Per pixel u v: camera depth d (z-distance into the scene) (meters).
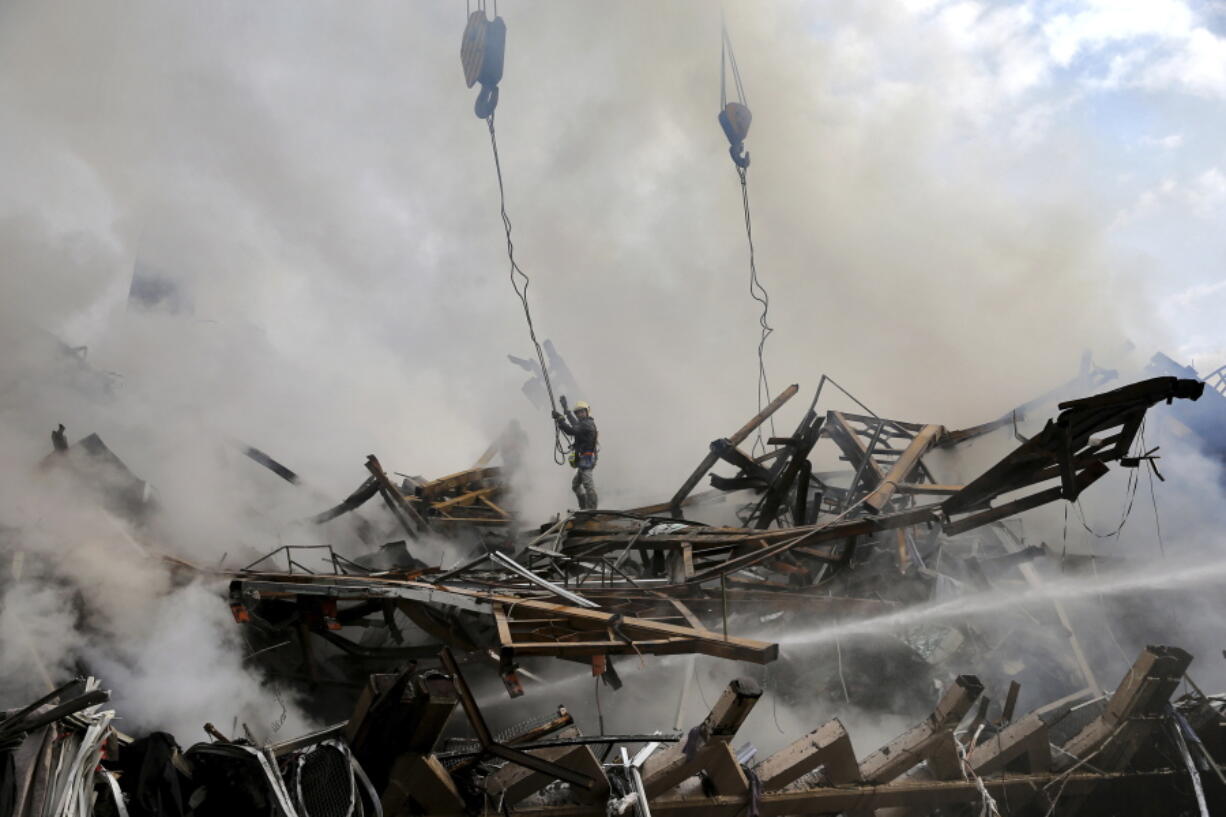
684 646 7.24
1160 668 7.40
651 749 6.67
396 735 6.10
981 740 7.85
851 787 7.00
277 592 9.54
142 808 5.48
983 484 9.40
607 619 7.55
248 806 5.93
